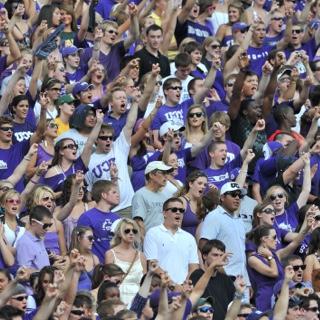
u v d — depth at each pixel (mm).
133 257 48969
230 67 61938
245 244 51375
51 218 48156
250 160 54812
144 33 61375
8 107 54312
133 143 55281
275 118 58844
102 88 59125
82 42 61938
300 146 57844
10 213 47969
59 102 55312
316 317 47906
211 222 51500
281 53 58875
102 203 50625
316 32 66688
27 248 47750
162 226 50188
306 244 53000
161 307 44750
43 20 58906
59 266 45375
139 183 54719
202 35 65875
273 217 52281
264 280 50250
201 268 50188
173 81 57469
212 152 54938
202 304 46188
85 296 44469
